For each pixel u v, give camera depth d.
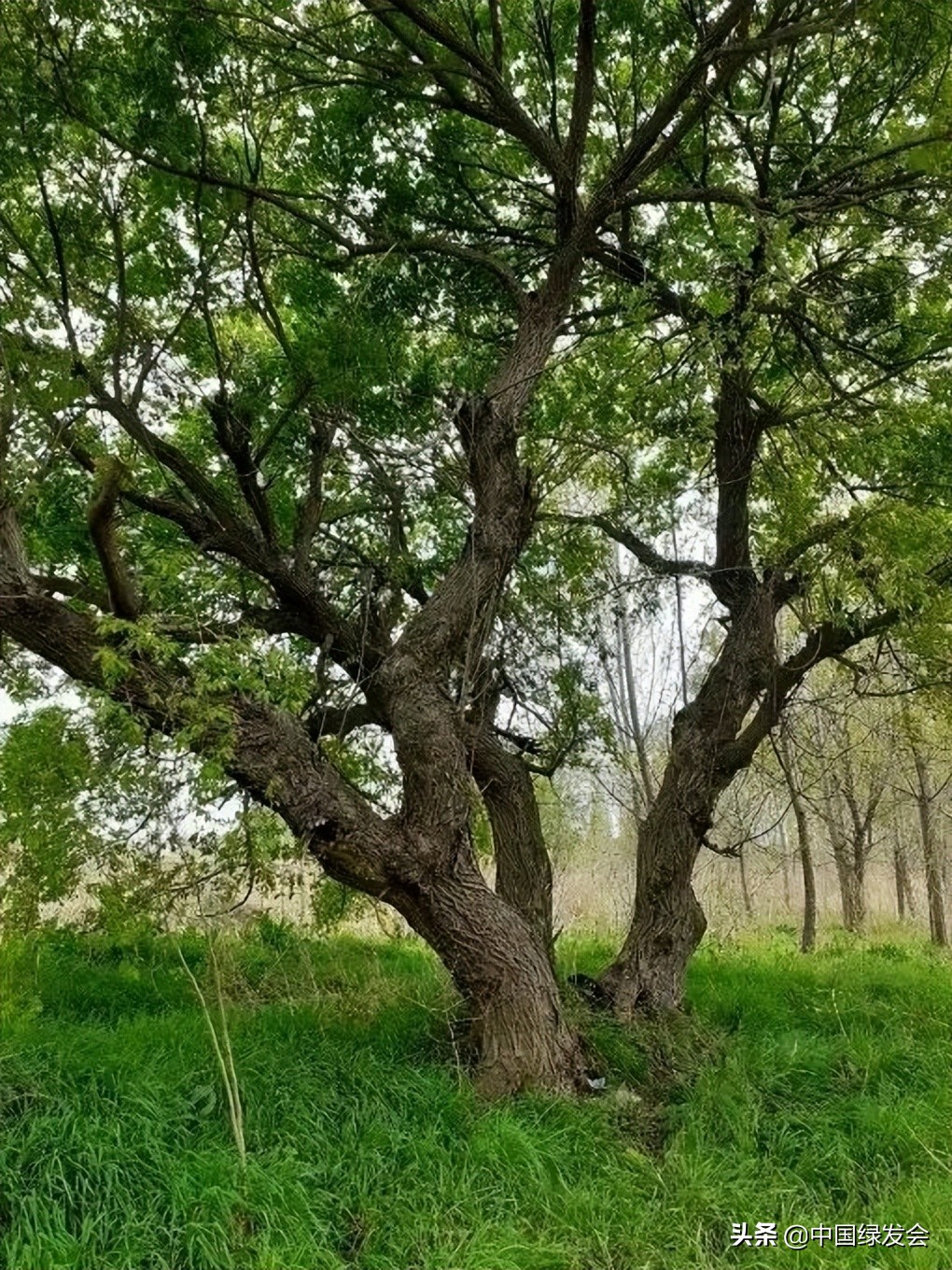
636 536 9.14
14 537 5.68
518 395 7.07
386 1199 4.86
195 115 6.57
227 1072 5.61
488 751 7.77
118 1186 4.56
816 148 7.28
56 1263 4.09
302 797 5.92
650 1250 4.68
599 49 7.52
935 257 7.46
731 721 8.26
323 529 8.77
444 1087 5.83
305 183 7.86
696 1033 7.35
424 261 8.18
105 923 7.62
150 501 7.23
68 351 6.01
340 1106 5.57
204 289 7.22
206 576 6.54
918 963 10.80
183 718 5.48
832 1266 4.62
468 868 6.25
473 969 6.14
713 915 15.49
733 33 6.59
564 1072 6.14
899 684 10.74
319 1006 7.42
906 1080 6.79
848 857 17.61
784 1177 5.46
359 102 7.43
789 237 7.44
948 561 7.97
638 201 7.05
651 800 10.81
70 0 6.00
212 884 7.81
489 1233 4.65
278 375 7.90
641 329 7.92
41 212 7.09
